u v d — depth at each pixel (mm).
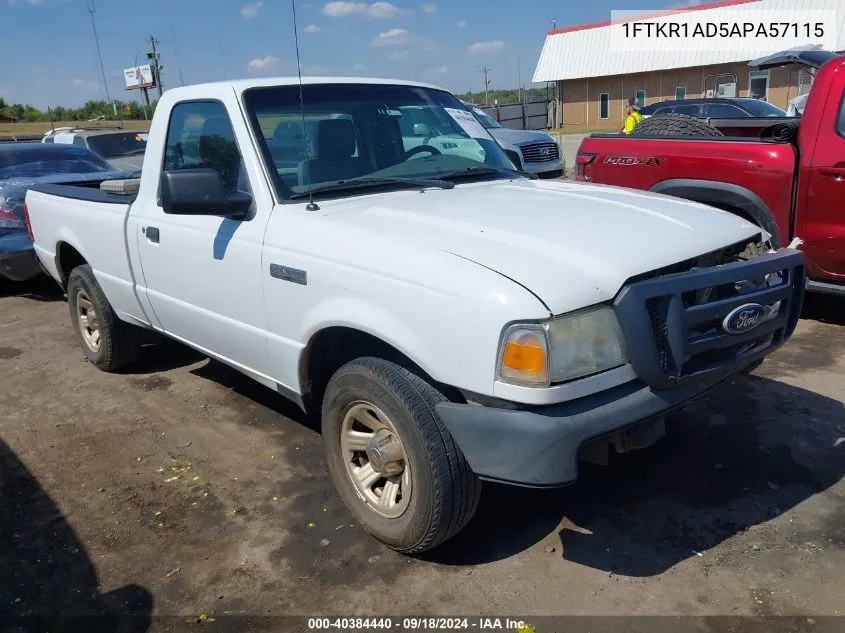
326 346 3268
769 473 3578
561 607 2748
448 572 2977
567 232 2807
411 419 2729
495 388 2471
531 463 2475
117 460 4039
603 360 2525
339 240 2965
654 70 36000
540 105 34594
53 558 3186
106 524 3428
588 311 2496
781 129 5617
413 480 2799
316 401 3467
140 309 4523
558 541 3146
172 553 3188
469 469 2752
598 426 2477
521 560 3031
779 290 2930
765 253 3084
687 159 5777
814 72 6562
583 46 39438
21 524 3457
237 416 4543
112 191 4594
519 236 2764
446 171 3885
